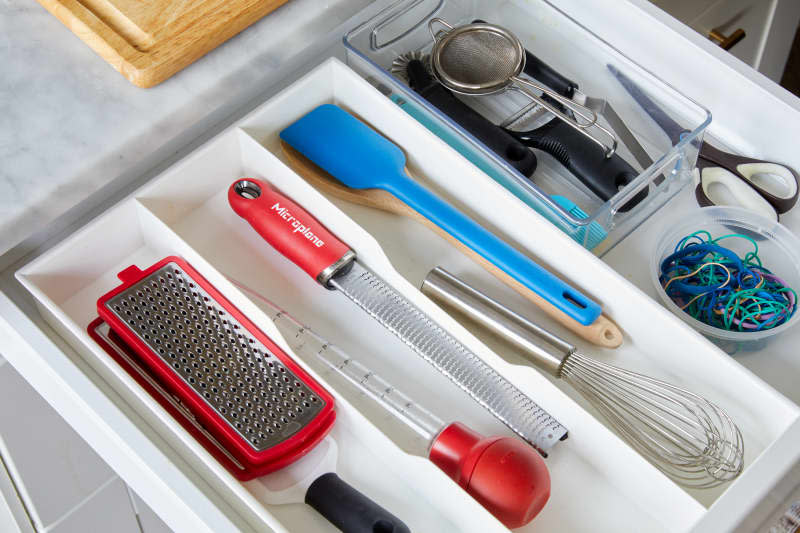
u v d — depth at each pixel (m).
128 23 0.84
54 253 0.76
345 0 0.91
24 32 0.87
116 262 0.82
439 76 0.90
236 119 0.94
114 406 0.71
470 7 0.96
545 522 0.70
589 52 0.91
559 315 0.78
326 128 0.87
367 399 0.74
